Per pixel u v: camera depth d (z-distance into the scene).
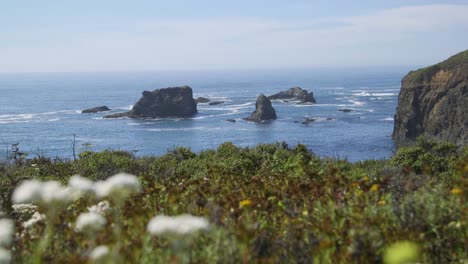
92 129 108.50
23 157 17.69
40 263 4.83
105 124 117.88
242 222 5.59
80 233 5.44
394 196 6.70
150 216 6.06
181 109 131.88
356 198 6.07
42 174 15.22
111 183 5.05
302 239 5.25
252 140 88.44
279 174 8.98
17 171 15.02
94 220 4.91
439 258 5.21
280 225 5.89
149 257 4.46
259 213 6.11
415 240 5.01
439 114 87.19
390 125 107.75
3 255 4.29
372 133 96.25
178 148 19.50
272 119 120.56
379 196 6.52
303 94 176.75
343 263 4.68
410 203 5.57
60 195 5.10
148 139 92.38
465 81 84.06
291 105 162.00
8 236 4.62
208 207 6.24
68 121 124.94
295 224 5.55
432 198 5.64
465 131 82.06
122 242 4.87
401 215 5.55
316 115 129.12
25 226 5.95
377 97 195.50
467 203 5.89
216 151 19.52
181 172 13.91
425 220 5.38
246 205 5.82
